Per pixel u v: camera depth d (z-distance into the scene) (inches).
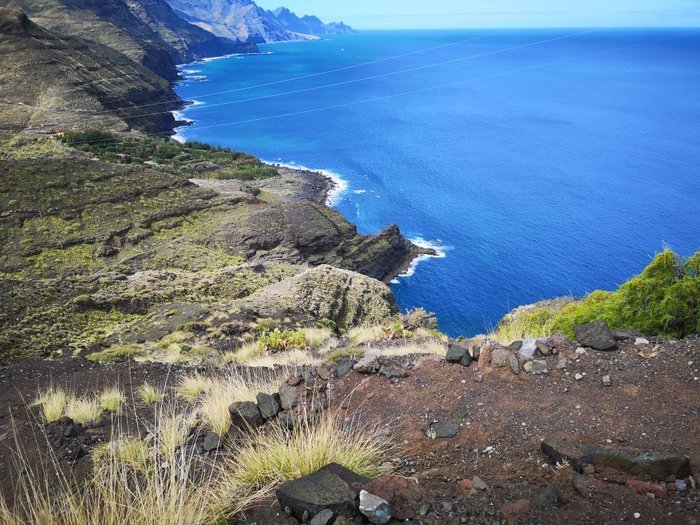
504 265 3636.8
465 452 201.0
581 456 169.9
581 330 273.7
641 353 250.8
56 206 3275.1
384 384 277.7
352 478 168.4
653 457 159.3
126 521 160.4
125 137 6653.5
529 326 486.3
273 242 3324.3
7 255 2810.0
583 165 5954.7
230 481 192.7
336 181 5423.2
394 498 156.4
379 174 5713.6
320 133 7864.2
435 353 332.5
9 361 1154.0
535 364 256.2
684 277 386.6
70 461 255.0
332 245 3496.6
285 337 732.7
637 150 6579.7
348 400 271.4
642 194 4945.9
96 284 1953.7
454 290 3356.3
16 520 159.2
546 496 151.3
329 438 206.7
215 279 2183.8
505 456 190.7
